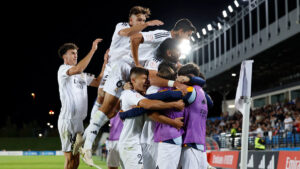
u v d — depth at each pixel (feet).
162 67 15.57
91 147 17.20
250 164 29.55
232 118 86.69
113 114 18.01
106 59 20.79
